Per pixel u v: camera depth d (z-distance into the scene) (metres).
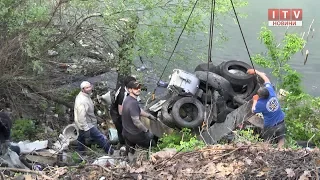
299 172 4.39
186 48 11.05
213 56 15.47
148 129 7.53
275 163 4.59
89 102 7.80
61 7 9.46
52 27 9.07
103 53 10.77
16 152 6.65
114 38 10.27
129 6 9.62
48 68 9.55
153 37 10.04
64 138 8.08
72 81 10.60
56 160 6.82
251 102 7.79
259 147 5.00
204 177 4.52
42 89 9.52
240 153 4.89
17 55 8.77
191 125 7.60
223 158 4.84
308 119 9.17
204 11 10.39
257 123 7.66
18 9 8.30
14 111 9.01
